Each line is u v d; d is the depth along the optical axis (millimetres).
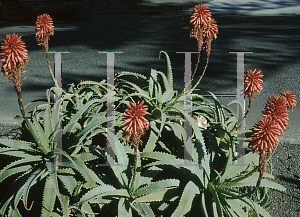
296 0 19312
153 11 17047
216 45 10031
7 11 15211
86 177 2484
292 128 4875
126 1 20234
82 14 15219
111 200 2688
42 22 3000
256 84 2514
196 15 2967
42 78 7355
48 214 2389
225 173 2705
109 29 12938
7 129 4883
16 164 2574
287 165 3986
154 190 2529
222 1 19609
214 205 2562
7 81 7137
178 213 2385
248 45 9984
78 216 2490
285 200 3398
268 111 2076
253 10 16531
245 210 2791
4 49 2115
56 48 10117
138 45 10227
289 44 10078
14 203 2299
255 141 1975
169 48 9766
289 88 6508
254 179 2688
